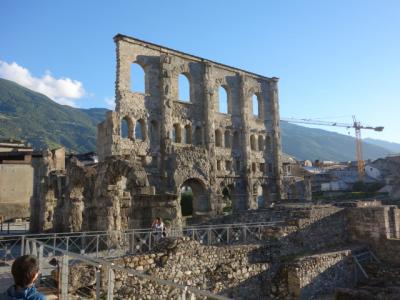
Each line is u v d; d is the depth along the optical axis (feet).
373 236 107.86
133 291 60.64
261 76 239.30
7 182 225.56
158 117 188.44
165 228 95.14
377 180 386.73
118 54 176.35
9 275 61.82
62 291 38.81
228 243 96.37
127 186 106.83
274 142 241.14
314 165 529.45
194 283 69.92
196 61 208.44
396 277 93.40
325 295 86.38
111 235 100.17
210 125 205.57
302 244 99.09
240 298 77.15
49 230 149.59
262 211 129.80
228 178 214.48
